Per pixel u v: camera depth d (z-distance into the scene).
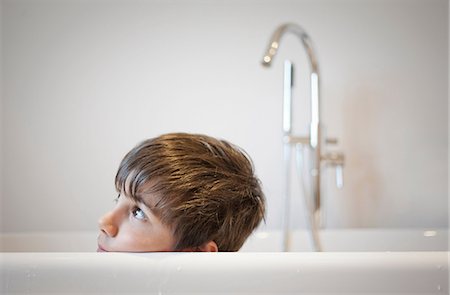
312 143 1.20
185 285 0.51
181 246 0.66
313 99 1.20
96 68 1.57
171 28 1.58
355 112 1.56
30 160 1.56
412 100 1.56
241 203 0.72
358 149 1.56
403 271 0.51
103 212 1.56
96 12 1.58
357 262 0.52
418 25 1.57
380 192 1.55
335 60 1.57
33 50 1.57
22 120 1.56
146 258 0.52
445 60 1.57
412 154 1.56
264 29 1.57
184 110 1.56
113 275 0.51
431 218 1.55
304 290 0.51
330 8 1.58
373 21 1.58
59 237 1.29
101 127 1.57
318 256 0.52
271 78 1.56
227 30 1.57
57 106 1.57
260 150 1.55
